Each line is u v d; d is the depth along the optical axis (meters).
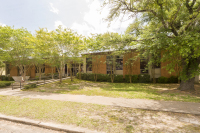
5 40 15.41
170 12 9.22
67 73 25.62
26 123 4.39
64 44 14.89
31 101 7.35
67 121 4.33
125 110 5.50
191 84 10.02
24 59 19.22
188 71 9.61
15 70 26.56
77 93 9.88
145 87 12.96
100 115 4.91
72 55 16.33
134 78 17.41
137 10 8.06
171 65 9.98
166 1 7.97
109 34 11.15
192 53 8.78
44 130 3.93
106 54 19.52
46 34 13.87
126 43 10.71
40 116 4.84
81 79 21.98
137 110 5.49
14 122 4.56
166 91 10.11
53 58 15.18
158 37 8.28
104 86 14.38
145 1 7.46
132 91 10.41
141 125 3.97
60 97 8.45
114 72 19.30
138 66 17.78
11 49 17.64
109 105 6.31
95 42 18.28
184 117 4.61
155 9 8.73
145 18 10.89
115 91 10.56
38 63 21.31
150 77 17.19
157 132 3.50
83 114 5.04
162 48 9.55
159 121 4.27
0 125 4.34
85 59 22.95
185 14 8.83
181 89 10.23
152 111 5.34
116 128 3.78
